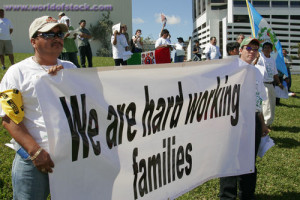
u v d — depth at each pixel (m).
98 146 2.36
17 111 2.17
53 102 2.17
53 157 2.16
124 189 2.53
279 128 7.51
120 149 2.50
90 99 2.33
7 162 4.30
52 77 2.17
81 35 10.61
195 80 2.98
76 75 2.27
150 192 2.69
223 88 3.21
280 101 11.59
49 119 2.15
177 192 2.89
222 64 3.20
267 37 6.03
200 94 3.02
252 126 3.49
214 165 3.23
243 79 3.39
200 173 3.10
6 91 2.17
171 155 2.84
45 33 2.31
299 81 20.27
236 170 3.41
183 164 2.94
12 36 29.17
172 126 2.83
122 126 2.50
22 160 2.29
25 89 2.24
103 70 2.39
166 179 2.81
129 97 2.54
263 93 3.70
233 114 3.34
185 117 2.93
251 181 3.58
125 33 11.58
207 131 3.13
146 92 2.63
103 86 2.40
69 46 9.91
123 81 2.50
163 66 2.73
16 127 2.17
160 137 2.75
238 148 3.41
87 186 2.32
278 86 6.45
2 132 5.36
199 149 3.07
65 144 2.20
